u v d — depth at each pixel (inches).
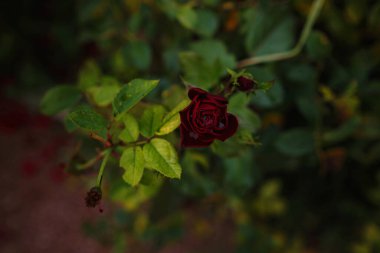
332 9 33.2
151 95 29.5
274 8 29.6
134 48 32.7
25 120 79.4
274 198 44.7
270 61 30.6
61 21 67.7
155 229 38.5
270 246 45.3
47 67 76.4
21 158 76.5
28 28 71.9
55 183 73.9
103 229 47.4
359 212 45.8
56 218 70.6
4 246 67.7
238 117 24.2
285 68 31.9
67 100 26.7
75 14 65.7
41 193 73.0
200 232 55.2
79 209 71.3
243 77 21.9
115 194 27.7
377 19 32.1
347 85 33.3
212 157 32.3
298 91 32.5
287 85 32.8
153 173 22.2
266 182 47.1
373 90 34.1
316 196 47.6
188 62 25.8
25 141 78.2
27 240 68.5
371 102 34.5
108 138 22.8
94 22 36.9
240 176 31.4
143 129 22.1
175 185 29.7
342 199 46.2
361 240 49.4
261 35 29.6
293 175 46.9
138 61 32.6
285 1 31.2
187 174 29.5
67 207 71.7
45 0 70.4
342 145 37.7
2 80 77.7
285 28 29.6
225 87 22.8
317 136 32.0
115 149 22.9
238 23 32.1
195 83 25.8
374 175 41.9
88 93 26.5
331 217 49.9
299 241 50.1
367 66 34.3
